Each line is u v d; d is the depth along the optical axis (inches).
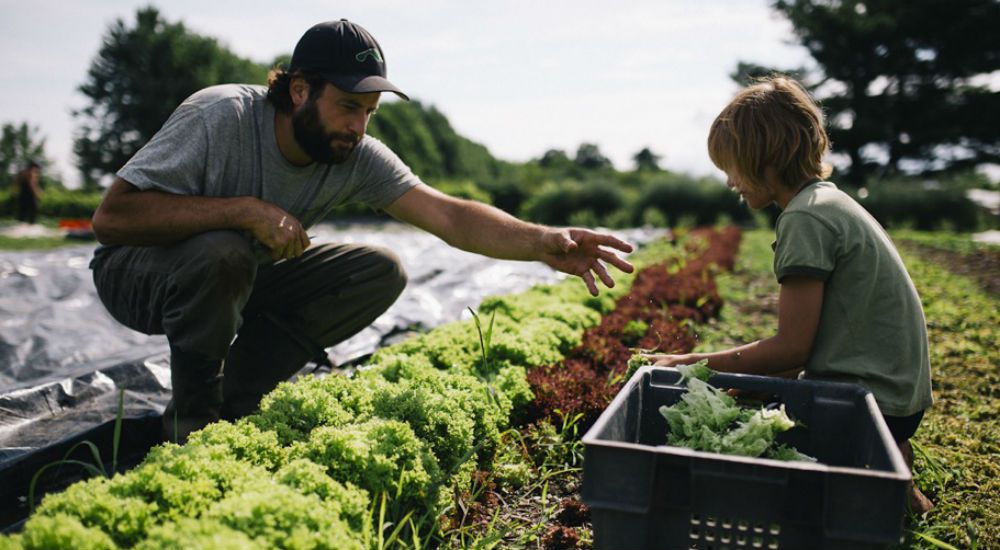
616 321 256.2
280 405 124.5
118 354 228.2
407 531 113.1
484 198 1567.4
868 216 124.2
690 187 1350.9
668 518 89.4
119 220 140.2
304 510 86.5
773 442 114.0
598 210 1424.7
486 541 113.8
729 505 85.5
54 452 139.0
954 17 1637.6
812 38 1726.1
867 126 1657.2
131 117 1943.9
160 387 188.2
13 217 1331.2
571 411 163.9
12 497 130.6
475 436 140.6
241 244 142.0
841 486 80.2
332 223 1250.0
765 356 119.0
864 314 117.7
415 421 127.3
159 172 140.6
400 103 2308.1
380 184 168.4
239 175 151.3
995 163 1734.7
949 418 187.2
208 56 2000.5
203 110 146.3
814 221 117.5
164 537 76.9
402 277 186.1
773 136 125.8
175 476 92.3
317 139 145.1
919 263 553.0
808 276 115.4
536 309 244.2
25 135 2741.1
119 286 158.6
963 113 1674.5
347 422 126.8
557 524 128.3
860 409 109.3
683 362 127.6
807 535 84.2
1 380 209.8
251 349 172.6
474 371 172.9
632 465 87.3
